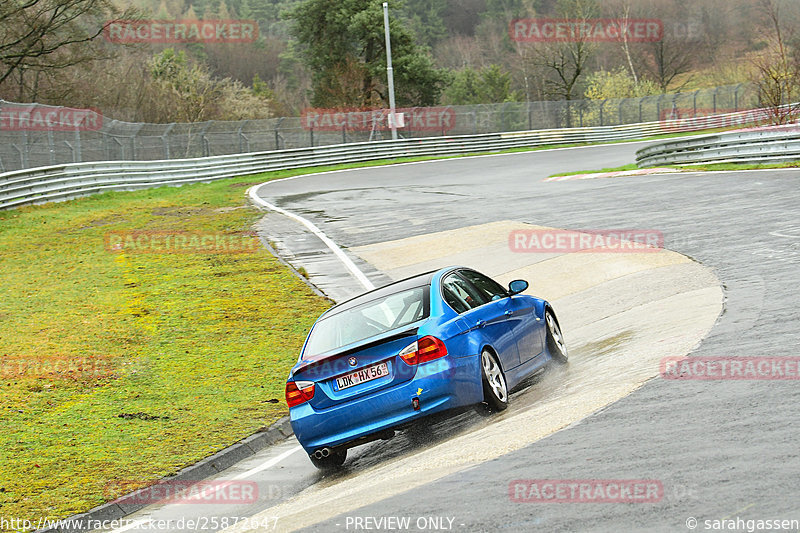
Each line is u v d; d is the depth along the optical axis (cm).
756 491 480
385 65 7688
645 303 1223
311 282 1795
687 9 10881
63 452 979
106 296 1803
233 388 1200
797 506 451
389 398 756
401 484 639
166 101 6994
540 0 13562
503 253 1798
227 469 921
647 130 6431
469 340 791
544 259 1691
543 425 704
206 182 4388
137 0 13562
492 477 589
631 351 932
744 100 6881
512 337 879
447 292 840
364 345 766
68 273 2042
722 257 1433
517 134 5828
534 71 10512
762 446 550
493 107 6053
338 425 771
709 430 600
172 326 1555
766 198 2023
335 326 839
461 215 2427
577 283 1477
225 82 8325
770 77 4825
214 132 4784
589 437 636
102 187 3631
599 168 3900
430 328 773
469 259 1795
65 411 1138
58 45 5172
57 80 5712
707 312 1048
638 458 568
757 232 1612
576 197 2562
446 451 718
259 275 1906
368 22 7600
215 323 1555
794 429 574
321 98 7900
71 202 3316
